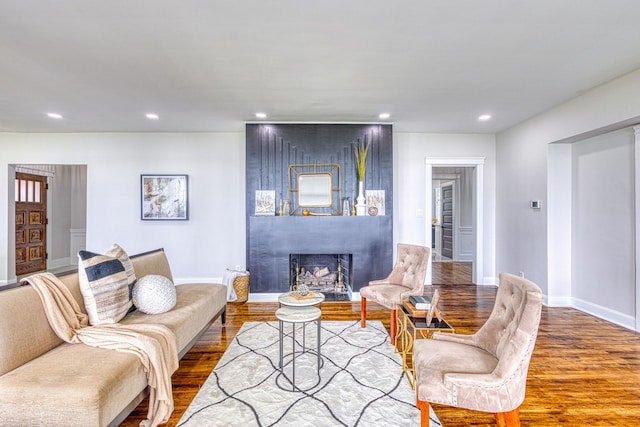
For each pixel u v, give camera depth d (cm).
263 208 438
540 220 411
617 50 246
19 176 578
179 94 334
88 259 211
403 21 205
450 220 791
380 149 444
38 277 188
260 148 438
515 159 462
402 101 359
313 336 308
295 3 186
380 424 182
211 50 242
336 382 225
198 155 498
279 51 244
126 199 496
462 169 757
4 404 138
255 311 386
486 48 241
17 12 191
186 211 495
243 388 218
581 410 197
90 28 210
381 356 265
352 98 348
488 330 185
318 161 441
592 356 267
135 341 179
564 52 248
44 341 175
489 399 148
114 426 149
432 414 195
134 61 259
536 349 279
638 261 313
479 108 385
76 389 140
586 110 336
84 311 210
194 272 499
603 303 354
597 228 361
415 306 241
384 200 443
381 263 429
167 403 180
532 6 190
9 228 495
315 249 427
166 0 182
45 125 450
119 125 454
